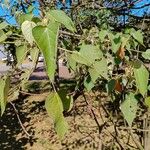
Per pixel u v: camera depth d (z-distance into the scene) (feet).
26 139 29.12
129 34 3.95
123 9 8.82
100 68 3.24
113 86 3.89
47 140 28.02
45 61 2.34
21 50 2.99
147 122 9.32
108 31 4.33
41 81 47.01
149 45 8.20
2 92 2.82
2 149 27.91
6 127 32.48
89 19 9.26
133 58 3.92
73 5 8.70
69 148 24.47
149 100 3.73
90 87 4.21
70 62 3.21
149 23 8.66
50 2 7.42
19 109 36.76
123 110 3.70
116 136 8.23
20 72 3.33
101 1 9.59
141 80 3.27
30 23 2.76
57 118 2.77
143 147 9.57
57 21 2.78
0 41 3.13
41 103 37.86
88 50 3.14
